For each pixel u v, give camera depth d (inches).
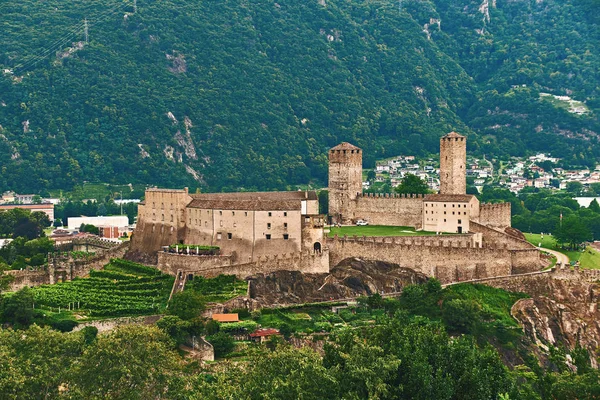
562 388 7760.8
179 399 7731.3
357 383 7450.8
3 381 7175.2
